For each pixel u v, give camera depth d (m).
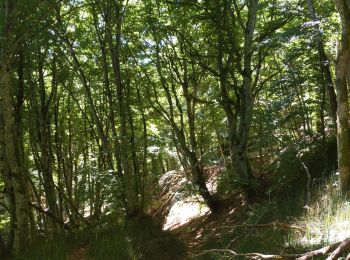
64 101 17.25
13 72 11.75
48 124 14.40
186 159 16.08
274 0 12.88
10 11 8.78
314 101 12.14
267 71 16.67
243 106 12.98
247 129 12.88
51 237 10.77
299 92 12.89
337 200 8.27
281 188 12.20
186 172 16.89
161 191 20.30
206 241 10.76
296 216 8.83
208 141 17.47
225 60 14.74
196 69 15.20
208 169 18.88
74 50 14.10
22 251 8.96
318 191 9.56
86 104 17.25
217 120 16.72
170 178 20.39
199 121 16.64
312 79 11.39
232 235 10.15
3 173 9.62
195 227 14.27
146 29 13.48
